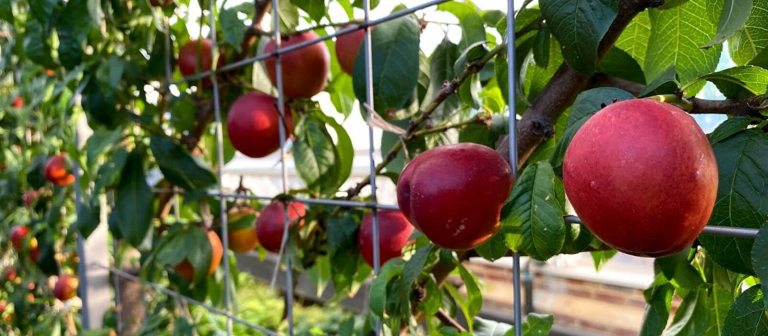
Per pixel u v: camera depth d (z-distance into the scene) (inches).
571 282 72.2
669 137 13.7
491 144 26.2
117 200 34.2
